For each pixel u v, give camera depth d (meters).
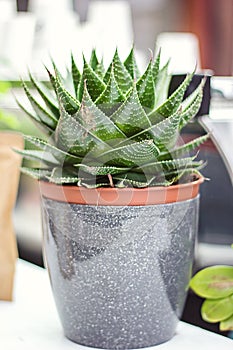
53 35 1.29
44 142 0.56
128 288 0.55
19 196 0.87
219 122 0.67
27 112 0.60
